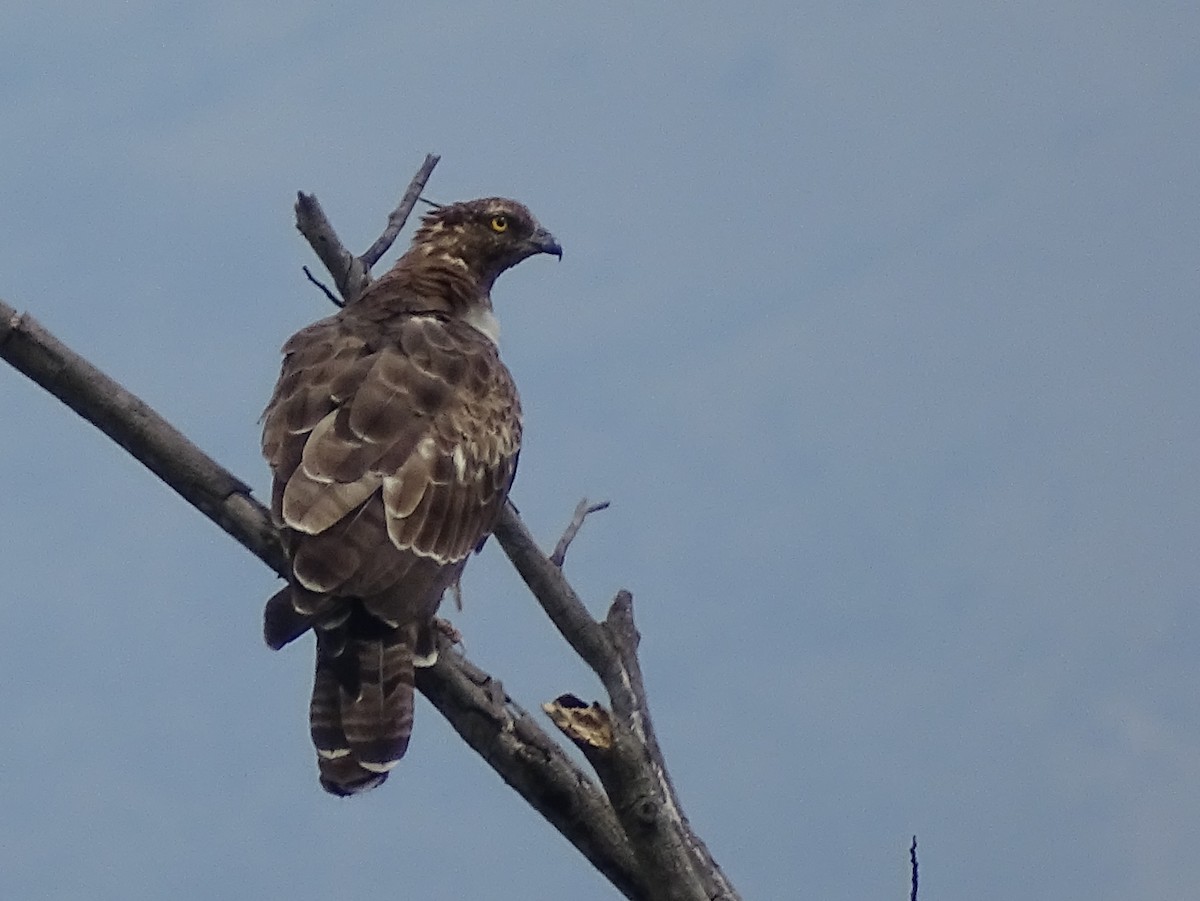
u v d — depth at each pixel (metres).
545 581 13.26
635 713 12.80
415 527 11.73
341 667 11.24
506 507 13.31
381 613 11.25
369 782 10.80
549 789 10.02
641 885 9.96
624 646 13.15
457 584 12.80
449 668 10.79
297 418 12.07
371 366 12.56
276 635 10.90
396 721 11.02
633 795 8.98
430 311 14.05
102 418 10.82
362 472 11.70
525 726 10.21
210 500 11.12
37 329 10.55
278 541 11.19
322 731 11.09
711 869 11.48
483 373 13.14
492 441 12.73
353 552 11.26
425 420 12.30
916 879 9.79
